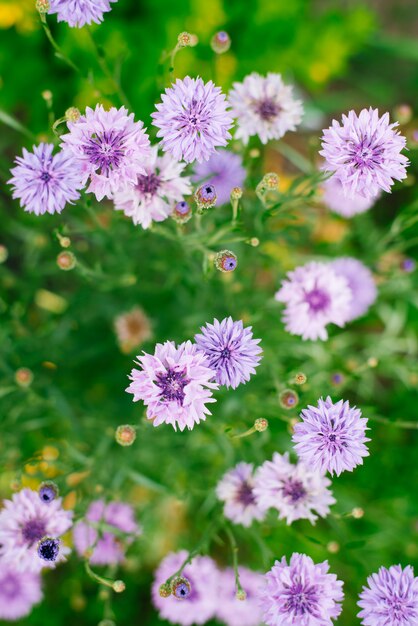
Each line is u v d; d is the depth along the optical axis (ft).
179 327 2.10
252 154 1.75
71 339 2.19
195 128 1.49
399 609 1.54
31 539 1.63
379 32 2.71
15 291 2.31
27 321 2.19
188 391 1.44
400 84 2.86
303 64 2.38
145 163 1.57
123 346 2.14
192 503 2.24
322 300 1.75
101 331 2.26
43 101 2.26
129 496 2.15
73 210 1.96
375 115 1.48
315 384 1.91
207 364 1.47
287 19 2.28
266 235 1.83
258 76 1.72
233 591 1.85
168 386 1.44
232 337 1.48
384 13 2.85
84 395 2.17
